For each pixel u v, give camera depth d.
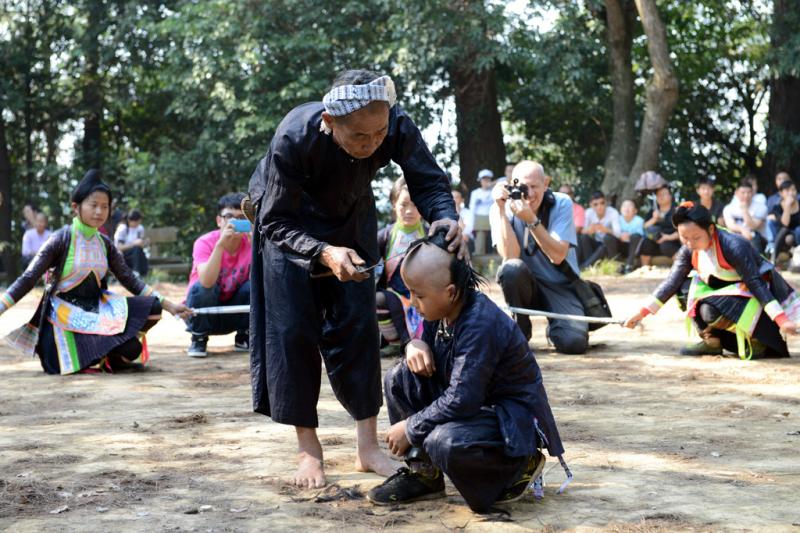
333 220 3.63
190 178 21.36
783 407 5.11
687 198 23.75
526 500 3.42
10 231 23.17
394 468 3.79
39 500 3.49
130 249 16.62
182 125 25.52
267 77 18.92
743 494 3.48
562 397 5.47
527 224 6.92
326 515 3.28
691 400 5.34
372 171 3.61
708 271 6.82
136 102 25.08
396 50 18.20
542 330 8.78
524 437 3.14
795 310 6.73
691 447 4.22
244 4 18.69
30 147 25.05
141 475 3.84
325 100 3.25
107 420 4.98
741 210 14.39
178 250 23.00
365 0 18.81
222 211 7.62
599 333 8.60
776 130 20.67
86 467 3.98
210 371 6.81
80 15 22.97
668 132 23.05
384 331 7.02
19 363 7.37
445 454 3.12
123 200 23.48
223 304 7.69
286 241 3.49
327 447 4.29
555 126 24.19
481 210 16.81
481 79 20.81
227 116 19.94
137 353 6.78
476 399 3.10
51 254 6.62
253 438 4.51
